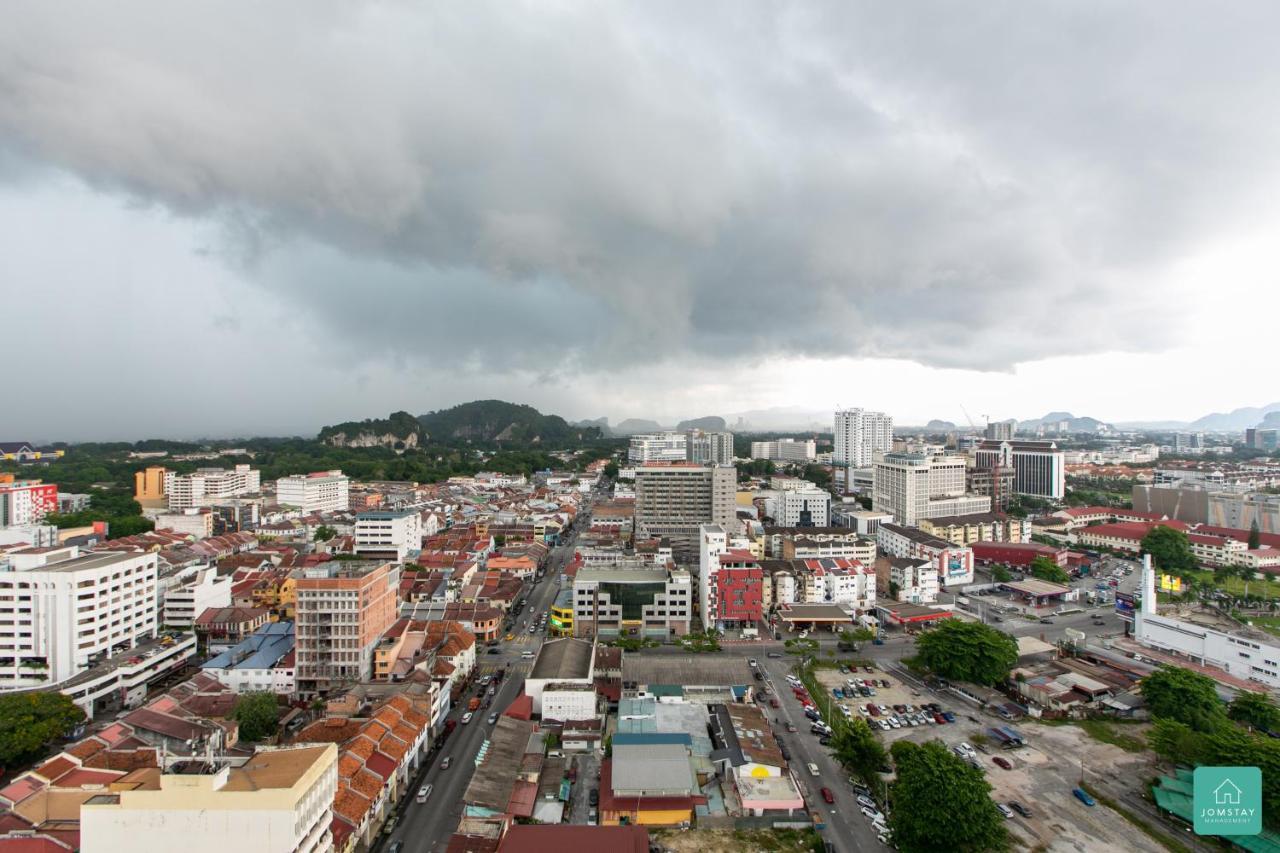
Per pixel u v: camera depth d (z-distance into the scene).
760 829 98.94
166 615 180.12
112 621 153.00
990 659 145.50
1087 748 122.88
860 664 164.50
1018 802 105.25
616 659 155.38
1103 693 142.00
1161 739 111.25
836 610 197.38
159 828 69.69
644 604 189.62
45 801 89.75
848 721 123.12
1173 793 104.44
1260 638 160.62
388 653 147.88
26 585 143.25
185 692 132.62
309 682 144.12
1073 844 95.19
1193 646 166.50
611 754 113.19
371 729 107.44
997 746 123.69
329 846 80.38
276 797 69.44
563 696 127.69
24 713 115.44
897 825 92.38
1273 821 95.88
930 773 92.88
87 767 97.81
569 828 89.69
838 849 94.50
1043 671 152.00
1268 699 132.88
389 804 101.88
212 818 69.38
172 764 76.31
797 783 110.81
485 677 154.50
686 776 103.94
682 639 181.25
